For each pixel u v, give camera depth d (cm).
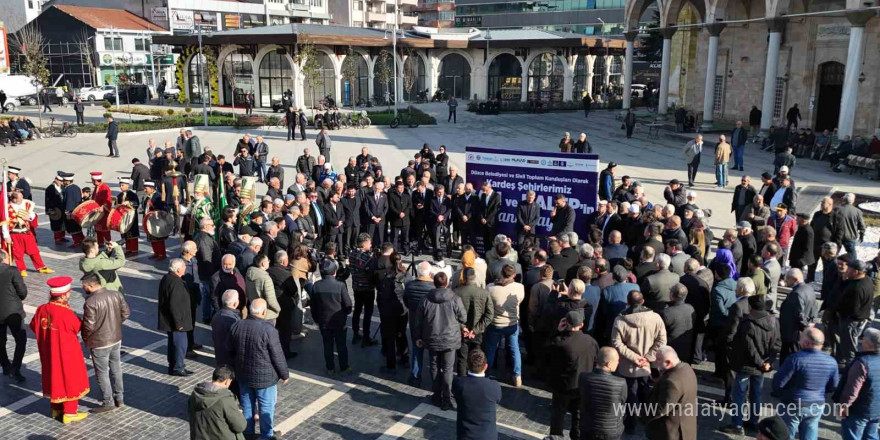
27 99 5312
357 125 4097
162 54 7131
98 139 3450
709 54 3512
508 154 1461
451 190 1573
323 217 1491
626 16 4384
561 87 6031
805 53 3425
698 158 2256
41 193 2277
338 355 970
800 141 2825
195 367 992
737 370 792
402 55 5772
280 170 1920
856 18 2584
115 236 1778
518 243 1395
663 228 1197
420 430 820
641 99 5831
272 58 5125
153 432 812
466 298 877
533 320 913
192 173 2105
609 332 884
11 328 935
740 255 1113
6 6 8744
